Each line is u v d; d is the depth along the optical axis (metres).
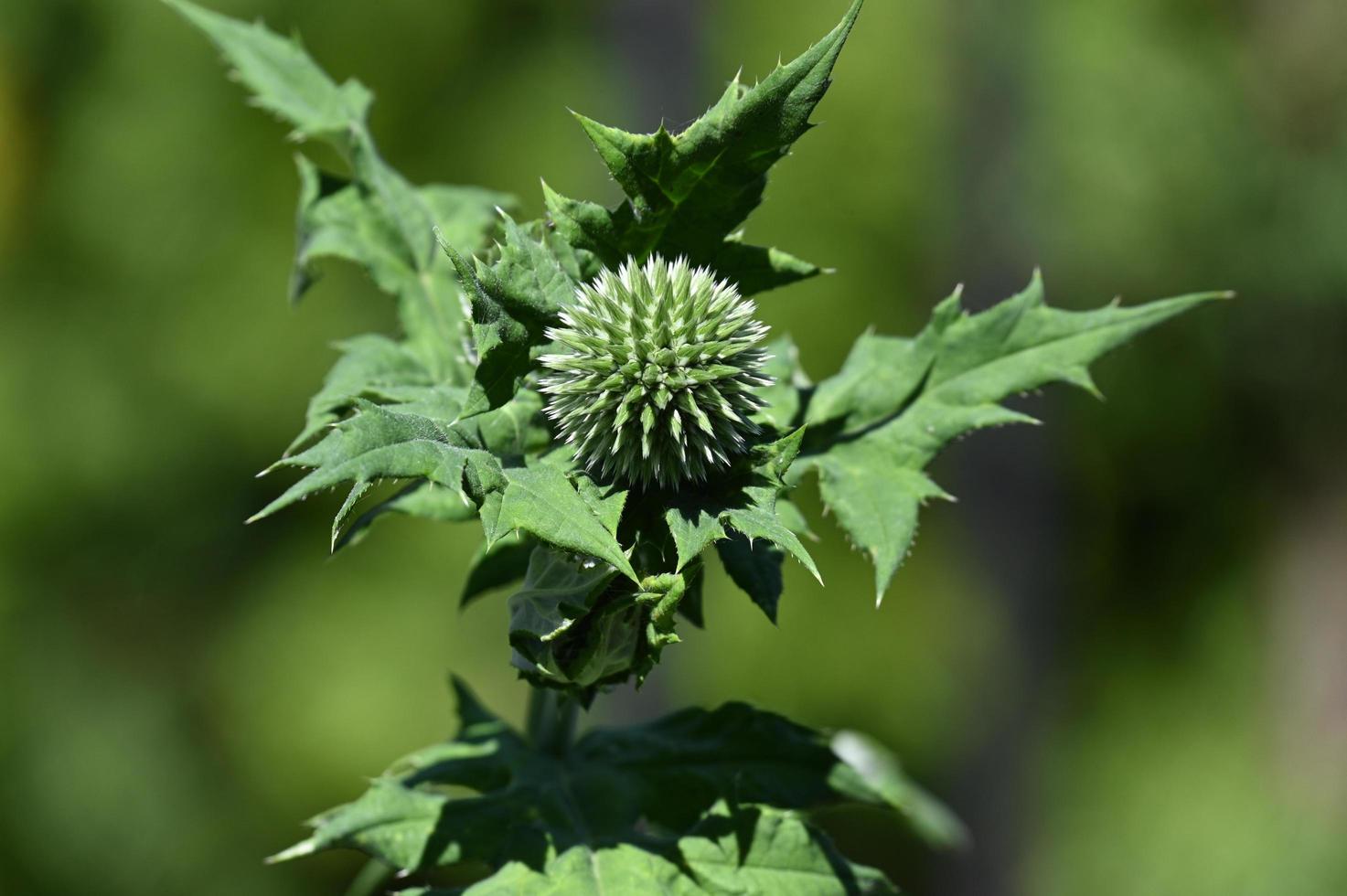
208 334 15.50
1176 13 18.19
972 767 17.05
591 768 3.00
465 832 2.83
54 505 15.41
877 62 15.70
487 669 15.22
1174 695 18.31
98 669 15.56
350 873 15.45
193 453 15.65
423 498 2.99
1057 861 17.22
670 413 2.60
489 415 2.71
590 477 2.60
